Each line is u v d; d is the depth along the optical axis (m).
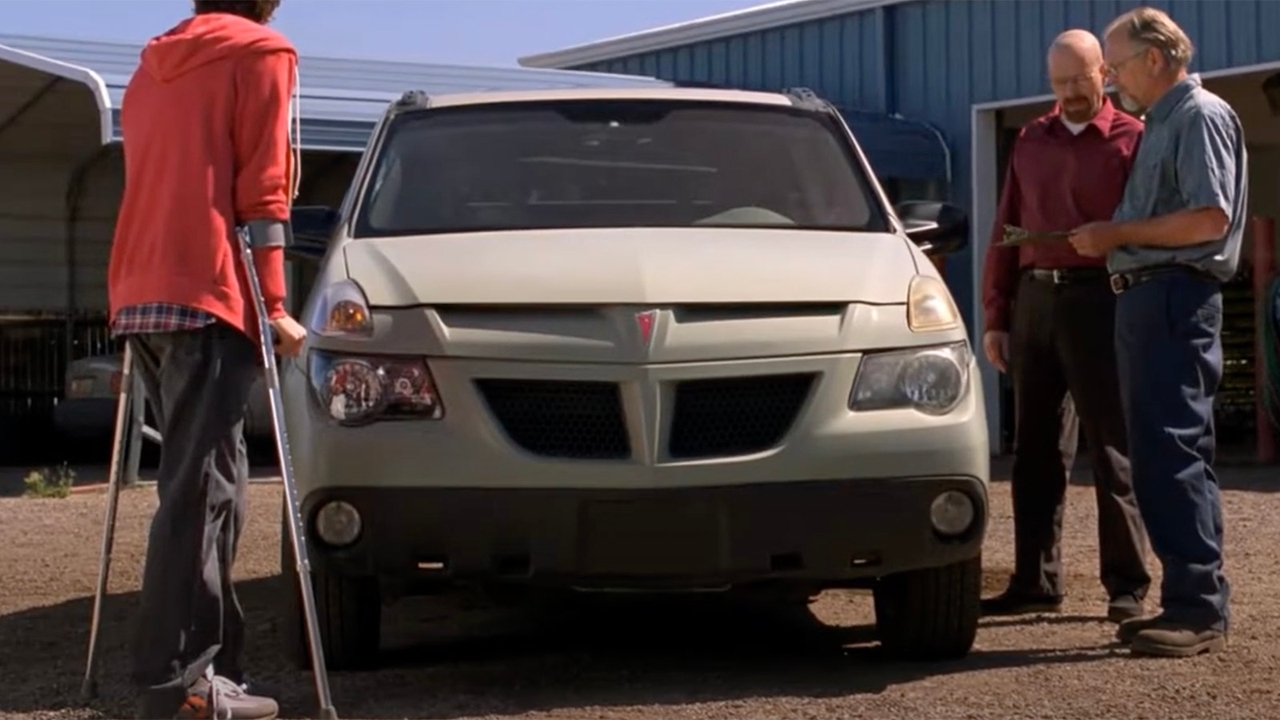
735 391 6.12
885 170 17.02
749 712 6.03
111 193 21.02
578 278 6.25
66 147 19.92
